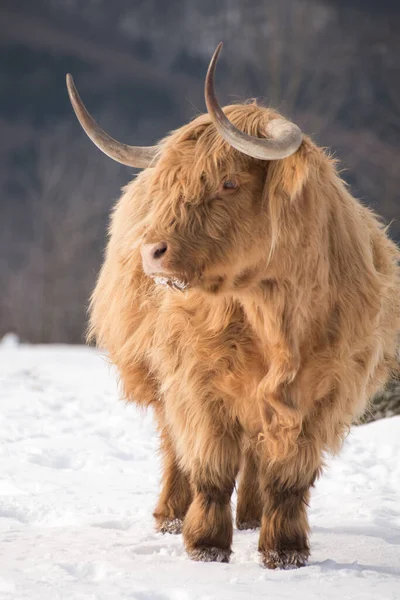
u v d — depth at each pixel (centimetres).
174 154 1094
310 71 6812
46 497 1488
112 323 1406
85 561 1090
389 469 1777
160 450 1420
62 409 2358
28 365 3328
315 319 1135
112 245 1448
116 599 948
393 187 5912
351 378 1186
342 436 1227
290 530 1166
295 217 1093
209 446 1188
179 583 1023
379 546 1243
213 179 1076
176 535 1298
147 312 1287
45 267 7250
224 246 1083
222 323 1148
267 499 1181
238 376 1161
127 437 2055
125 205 1425
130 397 1442
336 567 1131
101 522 1343
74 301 7044
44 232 7838
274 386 1130
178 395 1205
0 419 2166
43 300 7006
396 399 2102
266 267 1103
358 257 1177
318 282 1120
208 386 1180
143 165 1184
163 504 1360
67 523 1351
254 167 1091
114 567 1073
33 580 1008
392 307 1312
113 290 1390
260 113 1122
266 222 1094
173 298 1177
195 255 1073
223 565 1130
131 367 1370
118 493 1544
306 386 1152
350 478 1692
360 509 1459
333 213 1153
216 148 1080
